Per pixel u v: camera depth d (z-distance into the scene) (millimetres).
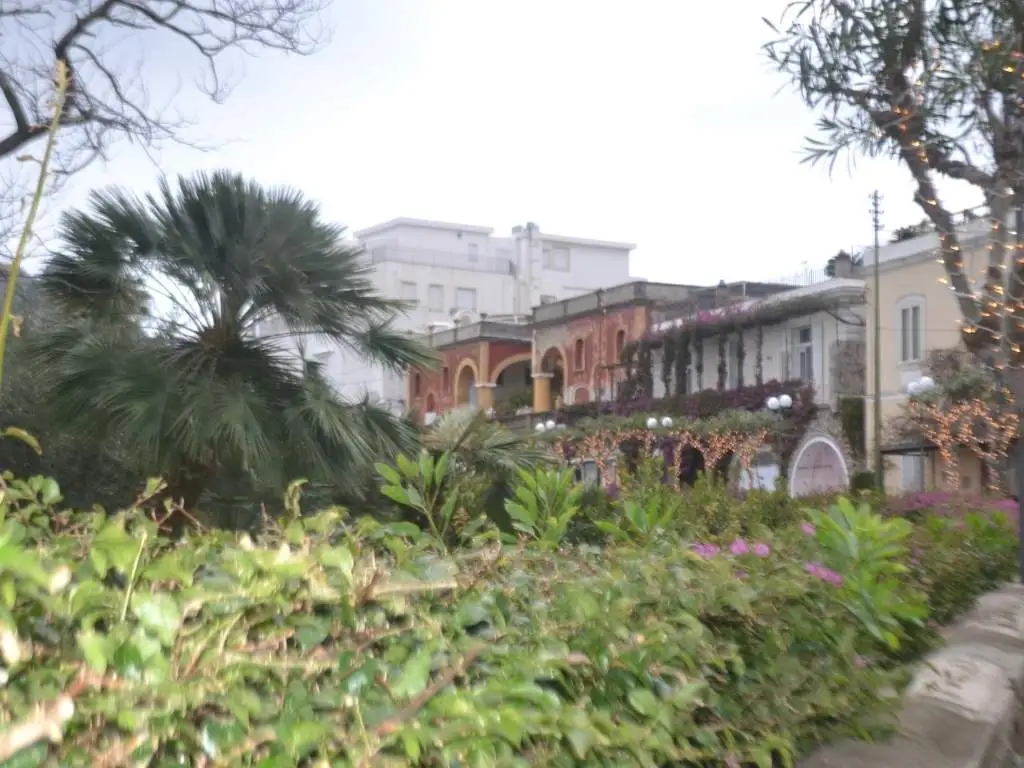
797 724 3314
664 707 2541
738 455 31734
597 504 6910
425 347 11039
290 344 10125
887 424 28875
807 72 6719
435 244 70250
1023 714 4840
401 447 9773
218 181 9672
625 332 40875
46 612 1837
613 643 2580
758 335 33969
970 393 24547
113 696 1640
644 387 38188
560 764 2154
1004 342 7672
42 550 2312
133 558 2059
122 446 9344
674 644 2775
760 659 3371
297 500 2979
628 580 3143
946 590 6859
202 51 11508
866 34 6469
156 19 11023
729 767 2816
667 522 4926
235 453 8906
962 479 25906
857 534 4555
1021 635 6195
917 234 28891
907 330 29109
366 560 2635
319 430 9398
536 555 3402
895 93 6688
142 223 9508
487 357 49625
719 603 3230
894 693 4145
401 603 2379
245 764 1743
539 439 11086
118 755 1572
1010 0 6191
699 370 36781
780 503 10469
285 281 9664
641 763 2297
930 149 7105
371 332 10531
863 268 30672
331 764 1811
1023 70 6406
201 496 9367
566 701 2434
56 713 1496
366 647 2258
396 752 1905
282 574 2178
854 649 3906
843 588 4047
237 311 9805
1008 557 9695
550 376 45906
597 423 34719
